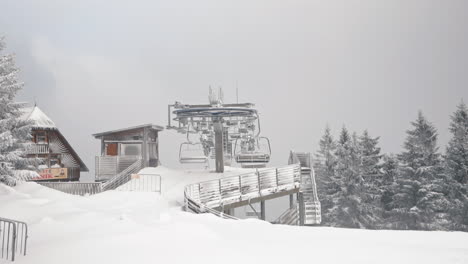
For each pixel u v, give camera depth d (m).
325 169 54.72
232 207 21.48
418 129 43.69
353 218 45.00
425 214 39.06
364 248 9.48
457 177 38.00
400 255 8.81
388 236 11.26
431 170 40.91
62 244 9.74
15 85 23.25
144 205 18.94
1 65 23.05
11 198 18.09
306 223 27.70
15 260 8.83
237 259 8.41
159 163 36.75
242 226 12.49
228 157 32.84
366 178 46.81
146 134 32.97
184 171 32.16
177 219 13.44
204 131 30.66
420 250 9.27
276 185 25.22
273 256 8.66
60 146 33.66
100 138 34.66
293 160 34.34
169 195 22.89
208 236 10.53
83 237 10.52
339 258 8.54
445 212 38.19
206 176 29.28
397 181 43.91
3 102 22.84
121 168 32.00
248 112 27.17
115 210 16.84
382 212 44.09
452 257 8.64
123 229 11.34
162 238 10.08
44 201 17.78
